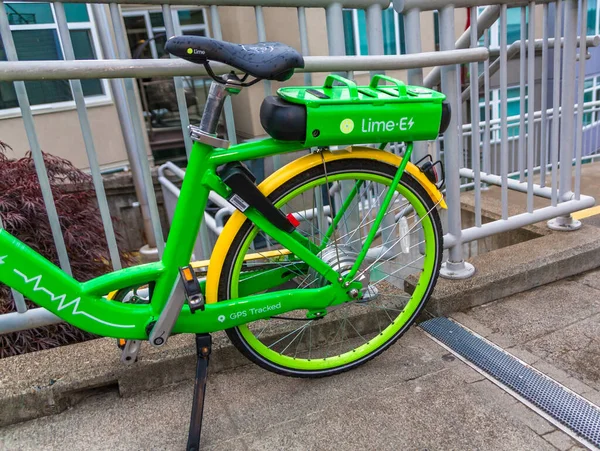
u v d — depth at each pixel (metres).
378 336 2.05
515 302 2.46
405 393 1.89
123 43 1.88
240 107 8.32
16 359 2.00
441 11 2.22
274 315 1.90
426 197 1.92
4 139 7.27
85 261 3.38
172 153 8.45
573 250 2.67
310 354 2.17
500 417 1.74
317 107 1.58
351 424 1.75
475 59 2.17
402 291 2.38
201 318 1.70
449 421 1.74
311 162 1.73
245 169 1.67
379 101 1.64
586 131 5.70
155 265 1.68
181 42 1.40
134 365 1.94
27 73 1.65
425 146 2.37
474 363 2.03
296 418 1.80
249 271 1.92
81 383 1.88
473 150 2.56
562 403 1.76
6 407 1.81
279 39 7.48
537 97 6.74
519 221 2.70
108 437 1.76
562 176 2.91
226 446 1.69
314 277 1.94
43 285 1.58
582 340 2.11
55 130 7.53
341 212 1.99
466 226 4.12
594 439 1.61
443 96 1.72
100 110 7.72
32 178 3.52
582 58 2.73
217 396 1.94
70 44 1.83
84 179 4.11
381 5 2.17
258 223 1.69
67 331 2.94
